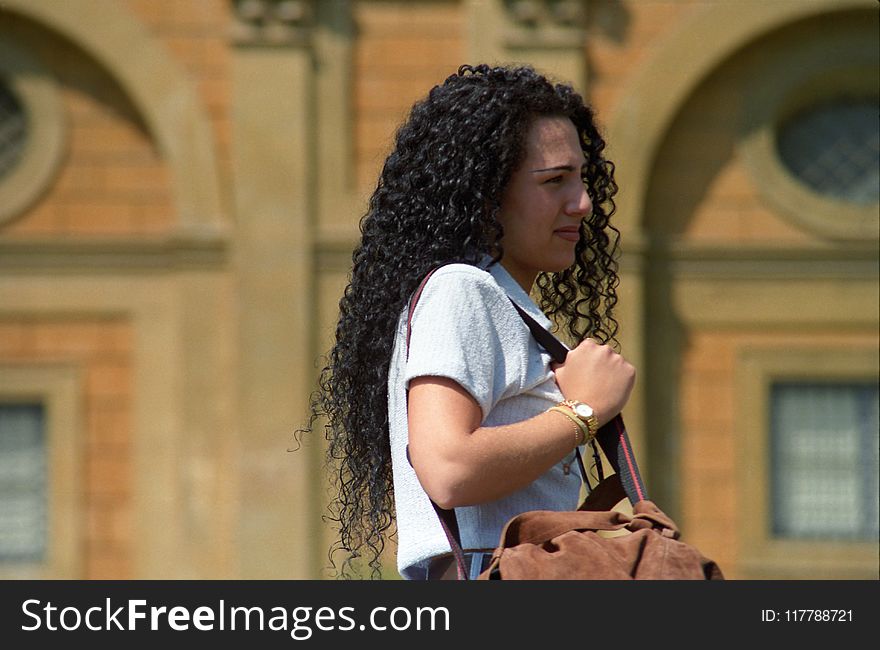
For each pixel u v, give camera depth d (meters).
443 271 9.20
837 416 46.31
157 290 45.69
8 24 45.41
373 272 9.96
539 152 9.64
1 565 45.72
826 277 45.81
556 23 44.53
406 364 9.38
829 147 46.78
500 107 9.62
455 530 9.08
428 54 44.91
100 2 44.97
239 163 44.50
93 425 45.59
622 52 45.06
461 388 8.84
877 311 45.62
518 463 8.71
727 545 45.81
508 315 9.20
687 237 45.81
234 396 44.44
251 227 44.47
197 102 44.94
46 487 46.03
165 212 45.62
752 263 45.78
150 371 45.56
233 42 44.56
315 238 44.44
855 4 44.75
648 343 45.62
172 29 45.09
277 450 44.16
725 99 45.81
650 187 45.72
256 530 44.12
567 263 9.80
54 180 45.69
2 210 45.47
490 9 44.75
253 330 44.34
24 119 46.03
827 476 46.34
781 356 45.84
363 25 44.94
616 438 9.27
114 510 45.44
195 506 44.69
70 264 45.66
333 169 44.72
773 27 45.03
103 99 45.75
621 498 9.47
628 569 8.60
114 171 45.69
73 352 45.69
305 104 44.50
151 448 45.34
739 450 45.78
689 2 45.16
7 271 45.59
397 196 9.93
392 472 10.15
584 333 11.56
